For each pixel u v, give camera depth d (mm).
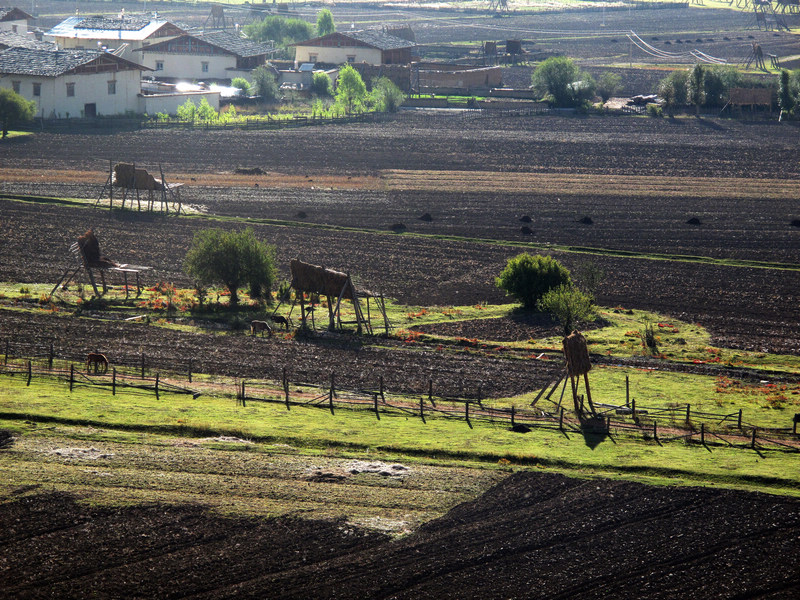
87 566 81875
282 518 90562
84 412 113250
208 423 111625
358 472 100812
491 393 130375
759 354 152250
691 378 138500
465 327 164500
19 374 127750
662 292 187875
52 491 92875
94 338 148875
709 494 97188
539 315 172125
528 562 84938
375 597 79312
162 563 82750
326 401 123438
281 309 173500
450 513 93062
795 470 102875
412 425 115750
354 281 191625
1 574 80125
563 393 122750
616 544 87938
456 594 80062
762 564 85000
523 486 98812
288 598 78688
